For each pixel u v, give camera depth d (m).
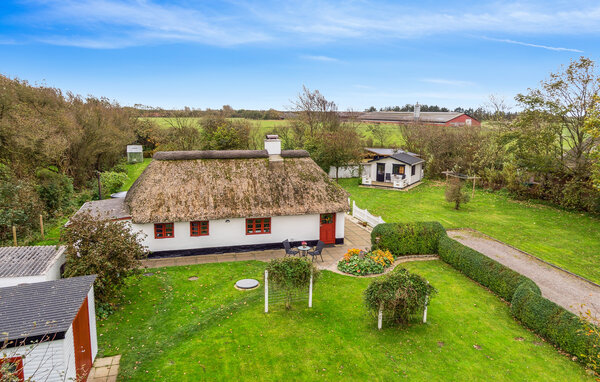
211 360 11.52
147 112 62.50
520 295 14.16
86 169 36.12
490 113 43.94
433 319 14.20
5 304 9.32
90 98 40.56
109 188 36.00
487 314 14.64
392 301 12.90
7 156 25.94
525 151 32.62
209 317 13.97
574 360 11.68
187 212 19.19
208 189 20.33
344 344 12.52
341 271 18.55
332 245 22.33
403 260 20.14
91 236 14.12
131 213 18.80
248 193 20.64
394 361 11.63
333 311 14.67
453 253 19.14
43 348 8.21
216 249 20.50
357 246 22.27
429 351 12.19
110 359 11.38
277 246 21.38
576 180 30.27
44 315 8.79
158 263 19.12
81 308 10.04
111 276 14.23
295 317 14.15
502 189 37.31
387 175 42.22
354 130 55.44
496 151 39.34
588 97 28.84
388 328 13.54
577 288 16.58
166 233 19.73
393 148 55.22
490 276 16.55
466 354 12.04
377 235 20.17
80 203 29.84
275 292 16.00
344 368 11.27
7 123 24.45
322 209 21.02
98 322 13.41
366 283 17.25
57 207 26.16
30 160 27.19
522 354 12.05
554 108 30.31
